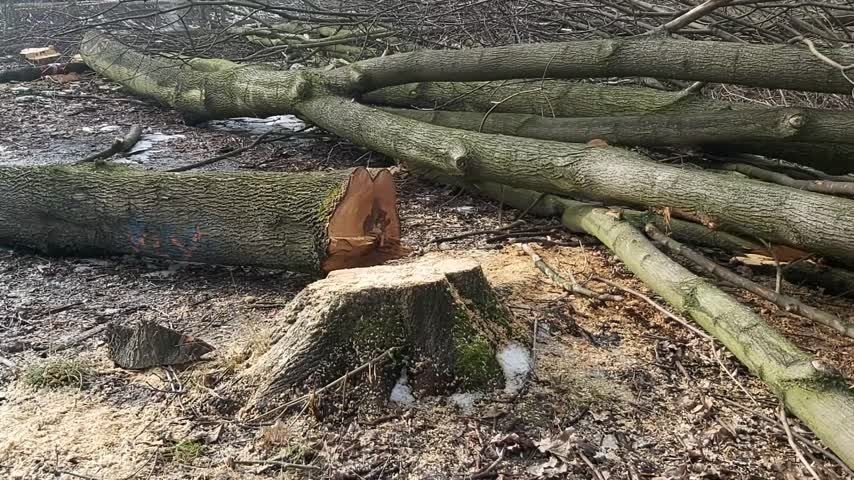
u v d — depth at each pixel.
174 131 8.34
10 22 12.91
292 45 8.09
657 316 4.14
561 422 3.16
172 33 10.27
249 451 2.93
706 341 3.87
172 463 2.86
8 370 3.48
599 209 5.04
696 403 3.37
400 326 3.24
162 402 3.24
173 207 4.57
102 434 3.02
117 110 9.21
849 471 2.94
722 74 4.92
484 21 7.19
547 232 5.31
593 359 3.67
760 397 3.45
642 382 3.50
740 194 4.11
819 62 4.59
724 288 4.50
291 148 7.61
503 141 5.37
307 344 3.17
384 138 6.07
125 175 4.76
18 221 4.88
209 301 4.28
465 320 3.31
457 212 5.77
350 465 2.86
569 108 6.17
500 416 3.17
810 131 4.77
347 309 3.17
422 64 6.20
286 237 4.30
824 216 3.76
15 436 2.99
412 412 3.15
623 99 5.88
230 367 3.42
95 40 10.48
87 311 4.14
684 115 5.49
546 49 5.51
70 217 4.77
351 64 6.81
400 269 3.44
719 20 6.30
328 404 3.11
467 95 6.68
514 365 3.44
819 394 3.03
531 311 4.05
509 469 2.88
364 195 4.19
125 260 4.94
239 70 7.80
